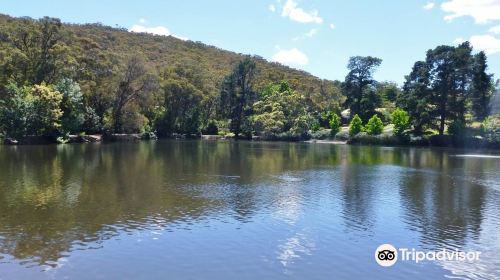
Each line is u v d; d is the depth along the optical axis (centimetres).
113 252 1662
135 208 2372
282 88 13600
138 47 18525
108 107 9375
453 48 9038
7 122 6900
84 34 17350
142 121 9625
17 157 4931
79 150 6144
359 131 9956
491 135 8144
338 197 2781
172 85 11225
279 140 11031
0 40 8244
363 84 11756
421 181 3534
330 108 12900
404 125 9188
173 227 2012
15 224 2016
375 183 3397
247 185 3222
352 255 1675
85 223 2050
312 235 1920
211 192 2897
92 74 8944
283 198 2720
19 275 1437
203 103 12406
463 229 2050
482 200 2733
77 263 1548
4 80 7481
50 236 1844
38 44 8238
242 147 7825
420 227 2075
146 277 1440
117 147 7019
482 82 8912
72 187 2986
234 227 2027
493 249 1762
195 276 1457
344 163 5003
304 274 1489
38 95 7181
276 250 1719
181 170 4069
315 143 9856
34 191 2814
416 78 9488
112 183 3189
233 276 1462
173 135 11238
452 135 8600
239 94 12631
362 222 2152
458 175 3950
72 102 7881
